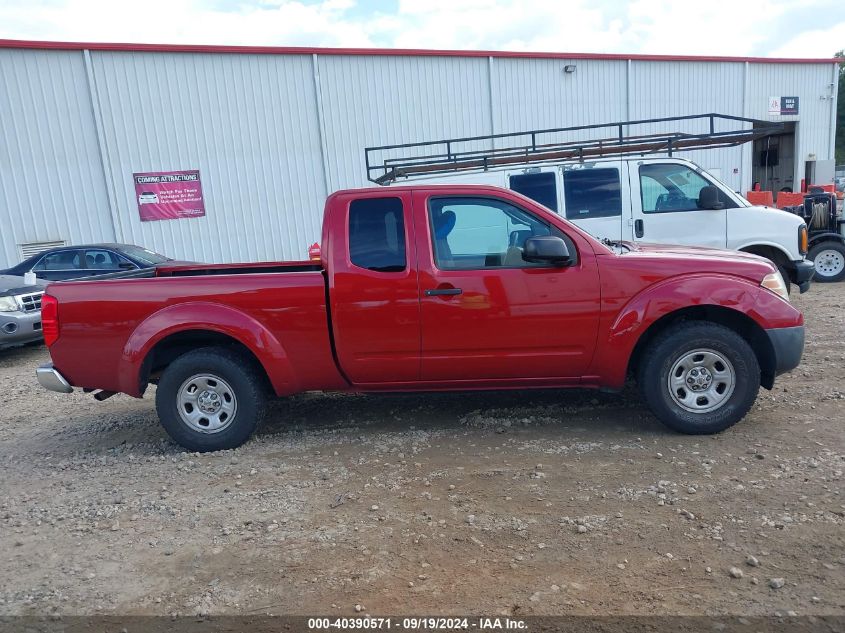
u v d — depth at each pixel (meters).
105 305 4.98
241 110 18.22
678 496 3.85
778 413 5.17
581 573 3.13
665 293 4.67
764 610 2.78
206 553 3.54
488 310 4.79
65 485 4.67
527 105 21.00
